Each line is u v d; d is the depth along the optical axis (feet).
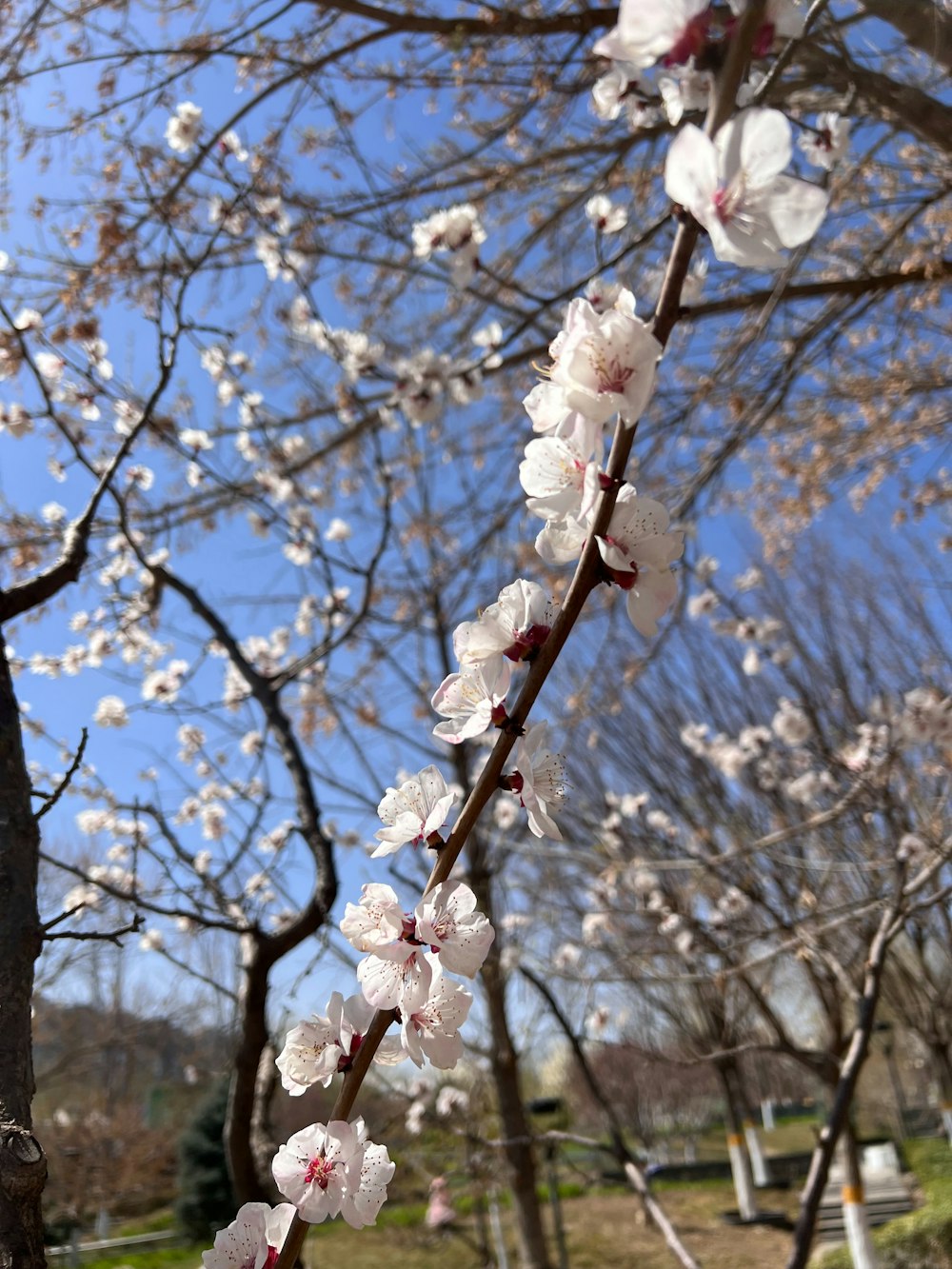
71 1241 39.70
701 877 19.47
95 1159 42.63
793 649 24.57
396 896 3.60
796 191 3.10
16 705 4.96
